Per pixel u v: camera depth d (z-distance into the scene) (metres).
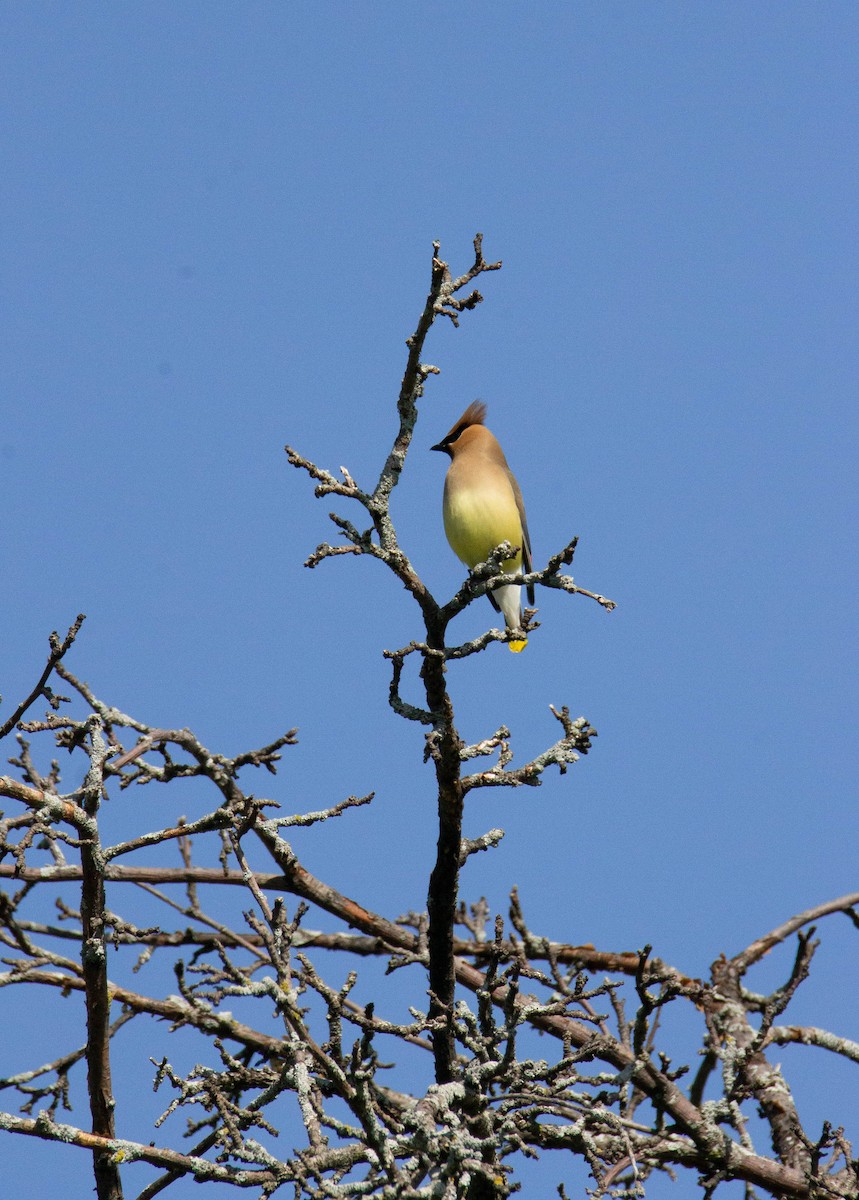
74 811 10.25
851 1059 14.10
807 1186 11.50
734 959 14.96
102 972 10.54
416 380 10.34
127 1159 10.55
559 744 10.92
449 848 10.92
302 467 10.13
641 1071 12.10
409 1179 8.88
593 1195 9.73
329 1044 10.14
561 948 14.89
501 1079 9.95
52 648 10.54
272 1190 9.61
